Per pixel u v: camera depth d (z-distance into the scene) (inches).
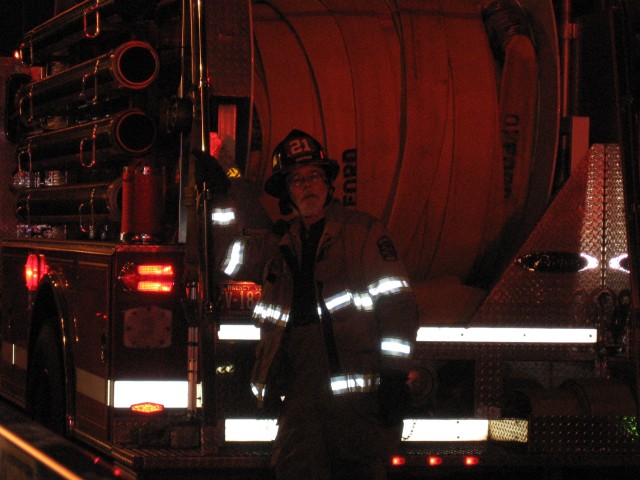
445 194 370.3
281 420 292.7
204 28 321.1
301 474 287.0
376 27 369.4
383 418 281.6
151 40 360.2
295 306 292.0
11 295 458.9
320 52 360.8
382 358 283.6
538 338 354.0
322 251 291.3
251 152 353.4
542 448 328.2
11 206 500.1
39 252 414.0
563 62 384.8
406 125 363.6
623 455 333.7
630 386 337.4
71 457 254.5
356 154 360.2
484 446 338.6
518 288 353.7
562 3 385.4
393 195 366.6
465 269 383.9
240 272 311.9
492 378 349.7
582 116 384.8
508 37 375.6
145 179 336.5
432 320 358.6
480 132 370.6
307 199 297.4
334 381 284.5
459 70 370.3
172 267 329.7
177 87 339.6
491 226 378.3
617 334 357.7
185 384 328.8
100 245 342.0
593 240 360.2
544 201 373.7
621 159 356.5
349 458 286.5
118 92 353.7
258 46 358.6
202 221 311.4
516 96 376.8
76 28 391.9
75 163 390.9
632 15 356.5
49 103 420.2
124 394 326.6
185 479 305.9
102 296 336.8
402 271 289.6
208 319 310.0
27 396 416.5
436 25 373.7
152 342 328.2
